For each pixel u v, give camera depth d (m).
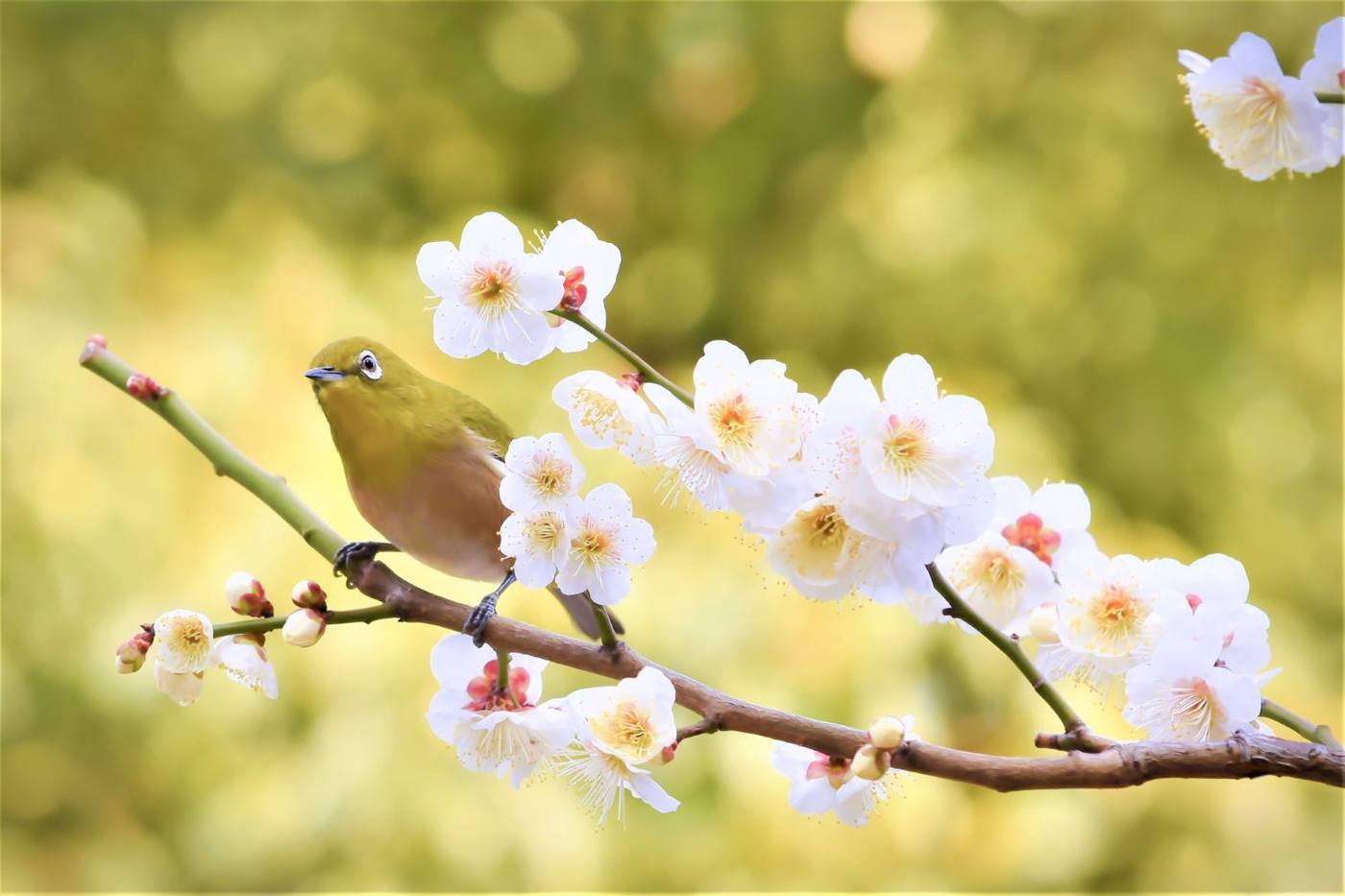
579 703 3.57
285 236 12.49
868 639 10.24
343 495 10.66
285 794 10.13
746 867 10.30
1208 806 11.34
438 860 10.07
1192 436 13.96
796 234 15.02
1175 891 11.20
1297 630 12.52
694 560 10.48
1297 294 14.38
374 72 15.54
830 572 3.48
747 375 3.43
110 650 10.37
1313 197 14.21
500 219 3.59
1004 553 3.99
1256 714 3.53
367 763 10.02
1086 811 10.94
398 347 11.70
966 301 13.89
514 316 3.56
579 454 10.88
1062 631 3.86
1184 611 3.66
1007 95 14.36
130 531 10.58
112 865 10.70
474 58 15.71
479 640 3.74
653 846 10.24
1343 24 3.92
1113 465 14.16
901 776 3.82
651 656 10.03
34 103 14.56
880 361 14.38
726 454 3.36
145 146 14.75
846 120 15.23
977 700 10.49
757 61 15.32
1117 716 10.31
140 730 10.67
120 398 10.97
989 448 3.36
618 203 15.73
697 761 10.42
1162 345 14.06
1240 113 3.95
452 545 5.23
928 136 14.34
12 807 11.13
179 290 11.80
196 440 4.02
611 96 15.64
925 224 13.91
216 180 14.64
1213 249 14.30
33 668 10.54
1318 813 11.52
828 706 10.04
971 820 10.78
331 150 15.29
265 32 15.22
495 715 3.68
